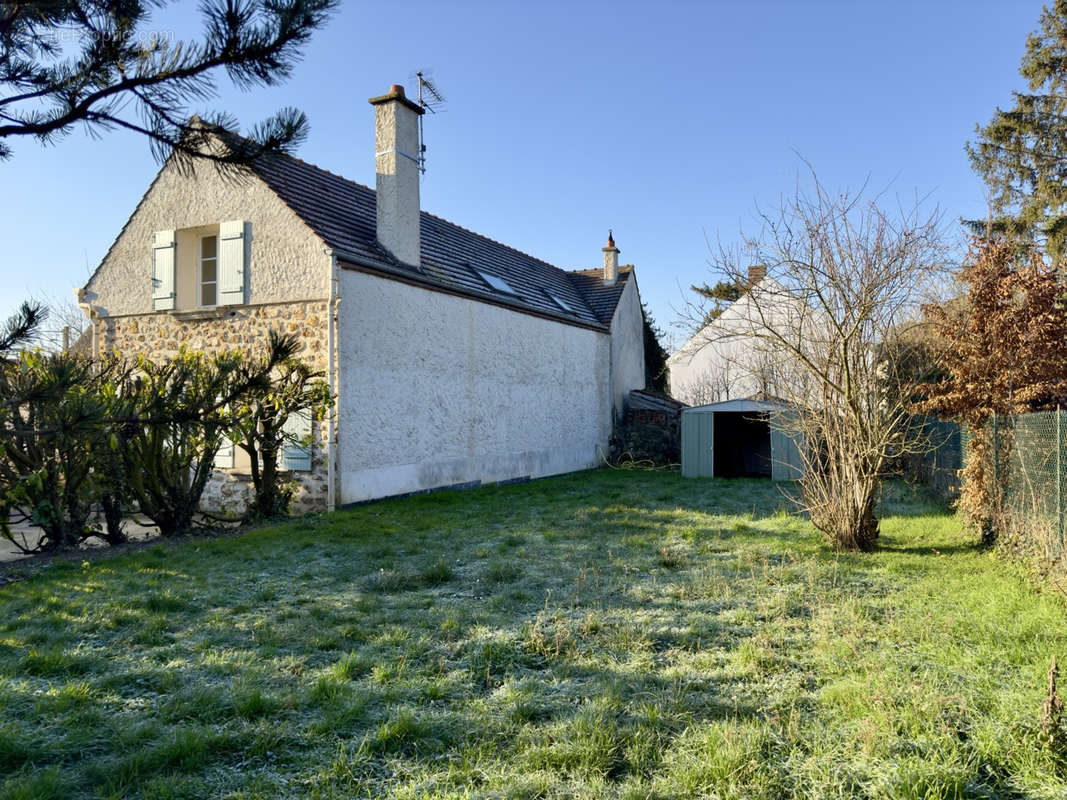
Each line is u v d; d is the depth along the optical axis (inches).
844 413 315.9
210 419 219.0
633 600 231.0
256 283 454.9
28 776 118.0
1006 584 241.1
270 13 139.3
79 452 322.3
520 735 135.3
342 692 153.1
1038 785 117.2
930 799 112.1
